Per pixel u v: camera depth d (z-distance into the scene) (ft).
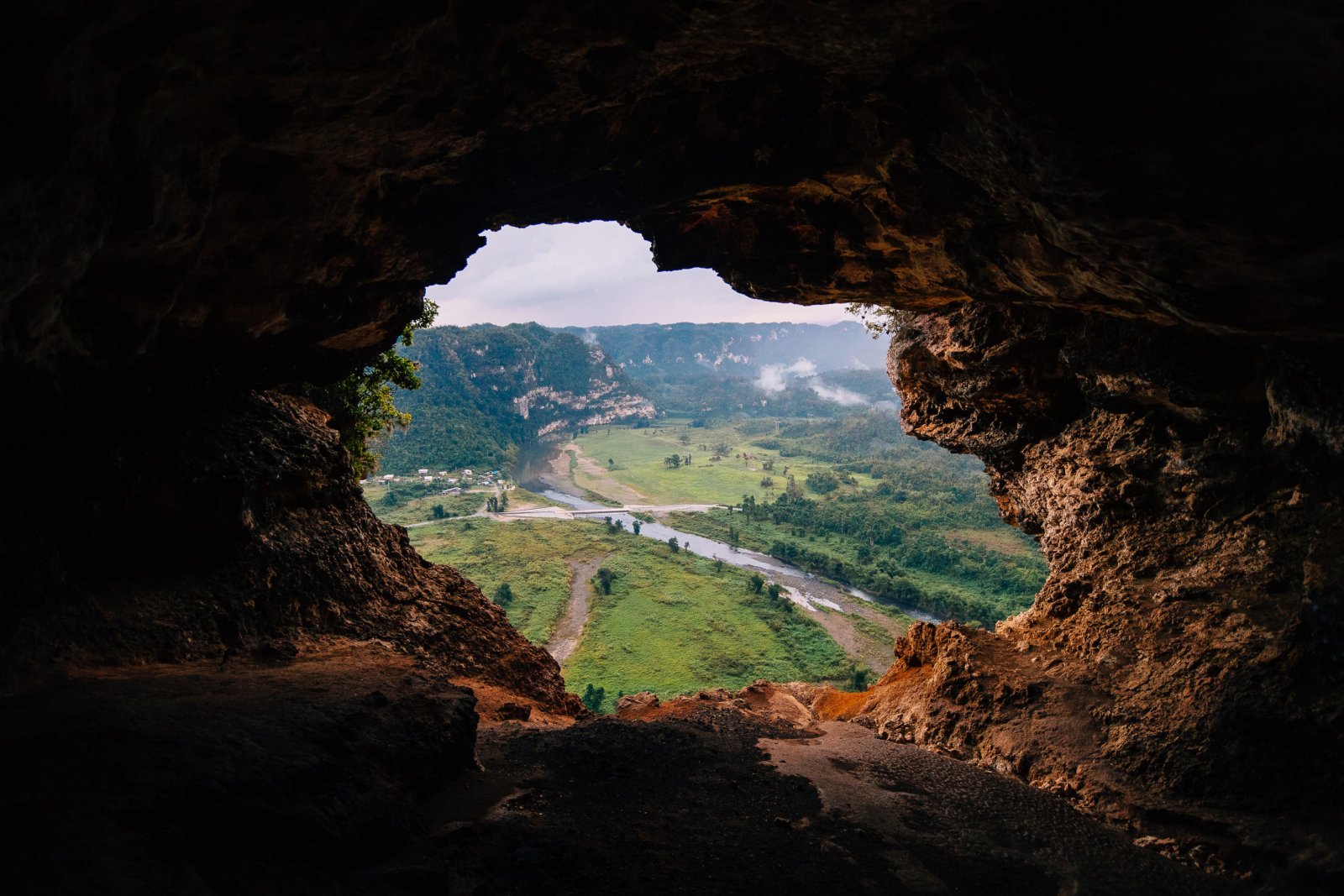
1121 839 27.91
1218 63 18.29
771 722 46.24
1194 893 24.17
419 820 22.38
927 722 42.27
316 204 30.19
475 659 48.83
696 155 34.47
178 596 31.78
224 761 18.70
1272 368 32.24
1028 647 44.29
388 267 36.65
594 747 33.86
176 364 33.60
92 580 28.86
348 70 22.72
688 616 247.70
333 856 18.49
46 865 13.39
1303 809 25.35
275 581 37.86
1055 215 25.61
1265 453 36.78
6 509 25.72
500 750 32.58
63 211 18.44
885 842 27.43
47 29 15.46
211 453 35.96
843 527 381.19
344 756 22.36
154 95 19.95
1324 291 23.35
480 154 32.60
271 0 18.88
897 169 32.12
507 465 640.58
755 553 355.97
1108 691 36.19
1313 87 17.83
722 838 26.43
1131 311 31.73
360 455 73.51
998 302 38.52
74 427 28.32
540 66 27.81
